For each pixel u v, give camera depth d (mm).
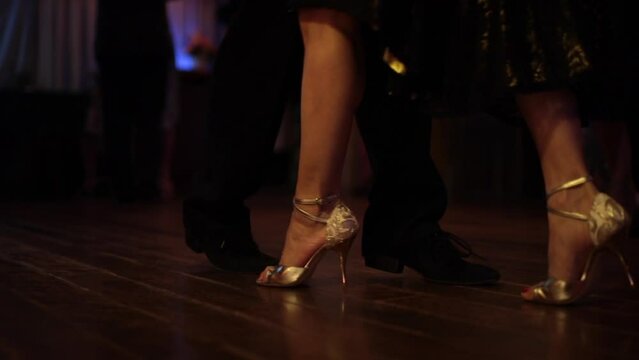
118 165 3828
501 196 4438
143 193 3932
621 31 1159
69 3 6039
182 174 5855
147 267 1434
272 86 1309
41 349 757
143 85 3777
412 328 878
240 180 1363
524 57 982
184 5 6832
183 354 737
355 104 1169
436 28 1093
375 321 919
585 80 1016
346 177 4984
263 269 1352
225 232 1389
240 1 1354
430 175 1316
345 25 1111
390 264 1311
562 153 1019
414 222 1295
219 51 1370
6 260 1529
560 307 1027
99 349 757
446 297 1113
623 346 791
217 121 1370
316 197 1176
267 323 900
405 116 1290
